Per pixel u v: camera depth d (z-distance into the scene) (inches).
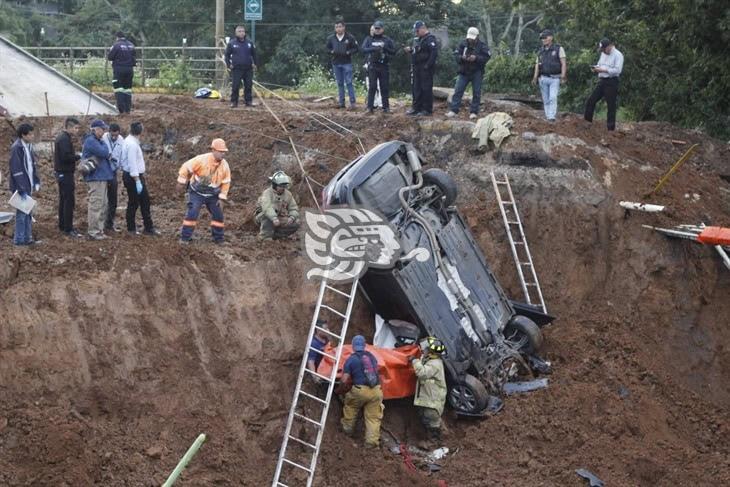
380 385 592.4
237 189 782.5
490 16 1947.6
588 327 705.0
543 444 616.1
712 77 949.2
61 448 512.1
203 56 1818.4
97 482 516.4
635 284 725.9
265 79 1718.8
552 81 810.2
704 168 840.3
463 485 581.6
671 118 983.0
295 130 813.9
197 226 703.7
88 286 569.9
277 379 600.4
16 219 596.4
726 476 601.6
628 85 1002.7
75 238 625.3
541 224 741.3
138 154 644.7
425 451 615.2
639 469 601.6
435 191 664.4
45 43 2050.9
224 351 595.2
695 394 682.8
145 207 656.4
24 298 550.3
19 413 518.9
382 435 616.4
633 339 700.0
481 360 649.6
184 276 605.3
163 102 924.6
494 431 620.7
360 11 1756.9
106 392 549.0
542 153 756.6
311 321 625.3
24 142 592.7
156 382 566.3
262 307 617.9
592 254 735.7
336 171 765.3
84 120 836.0
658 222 740.0
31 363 537.0
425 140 785.6
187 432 558.6
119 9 2118.6
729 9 890.7
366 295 646.5
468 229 677.3
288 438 560.1
